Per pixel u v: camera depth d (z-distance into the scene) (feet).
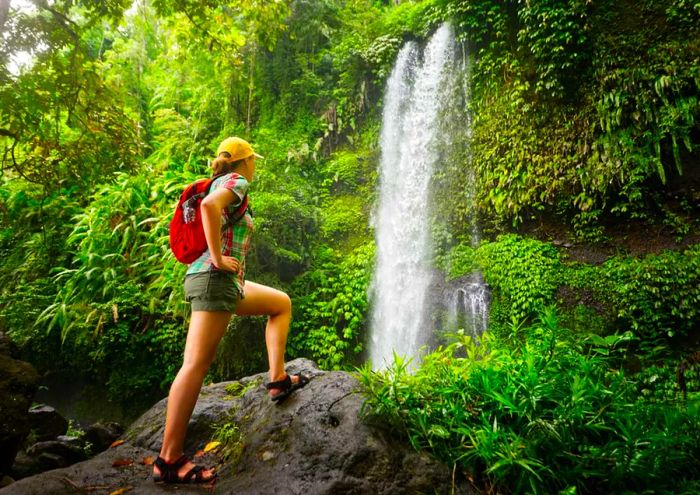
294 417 6.04
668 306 17.85
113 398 22.72
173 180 25.25
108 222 24.08
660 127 19.31
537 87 22.63
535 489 4.70
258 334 21.52
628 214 20.48
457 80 27.37
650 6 20.76
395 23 31.40
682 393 7.73
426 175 27.55
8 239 27.48
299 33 32.07
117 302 22.08
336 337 23.56
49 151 15.99
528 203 22.76
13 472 8.77
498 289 22.15
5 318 22.95
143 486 5.34
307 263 26.35
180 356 22.26
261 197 24.50
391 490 4.93
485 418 5.61
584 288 20.15
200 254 5.94
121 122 16.90
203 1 17.43
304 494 4.86
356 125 32.14
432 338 23.59
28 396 8.13
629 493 4.79
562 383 6.16
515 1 25.07
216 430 7.48
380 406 5.60
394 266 26.91
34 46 13.98
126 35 39.11
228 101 32.30
